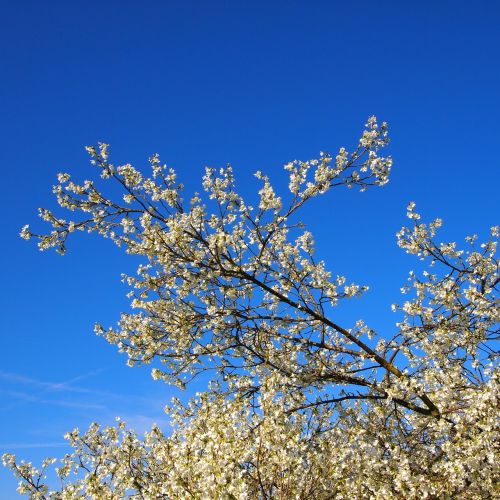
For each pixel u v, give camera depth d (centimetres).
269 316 1005
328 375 1013
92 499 793
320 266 1075
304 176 991
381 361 990
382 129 998
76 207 1015
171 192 1016
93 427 980
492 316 948
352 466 873
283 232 1058
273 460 741
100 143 1028
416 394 927
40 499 880
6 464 901
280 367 996
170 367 1047
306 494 838
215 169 1007
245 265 1012
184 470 700
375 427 998
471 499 843
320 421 1010
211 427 726
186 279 973
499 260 1031
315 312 1023
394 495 824
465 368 943
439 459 906
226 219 1006
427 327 995
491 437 800
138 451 947
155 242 941
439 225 1163
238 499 644
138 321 1034
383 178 985
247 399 949
